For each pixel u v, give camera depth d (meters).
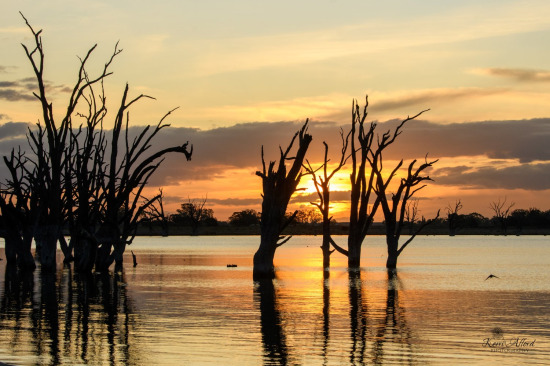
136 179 37.19
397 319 19.06
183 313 20.08
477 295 25.44
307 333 16.73
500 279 33.16
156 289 27.45
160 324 17.91
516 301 23.33
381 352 14.52
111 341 15.48
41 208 36.75
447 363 13.57
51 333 16.39
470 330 17.25
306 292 26.34
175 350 14.57
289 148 33.97
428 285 29.73
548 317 19.41
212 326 17.67
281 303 22.62
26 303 22.33
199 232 172.00
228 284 29.92
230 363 13.46
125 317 19.14
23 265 38.31
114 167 36.53
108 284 29.59
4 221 38.41
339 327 17.66
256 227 177.00
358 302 23.05
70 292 26.02
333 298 24.22
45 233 35.28
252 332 16.78
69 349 14.52
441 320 18.89
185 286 28.88
